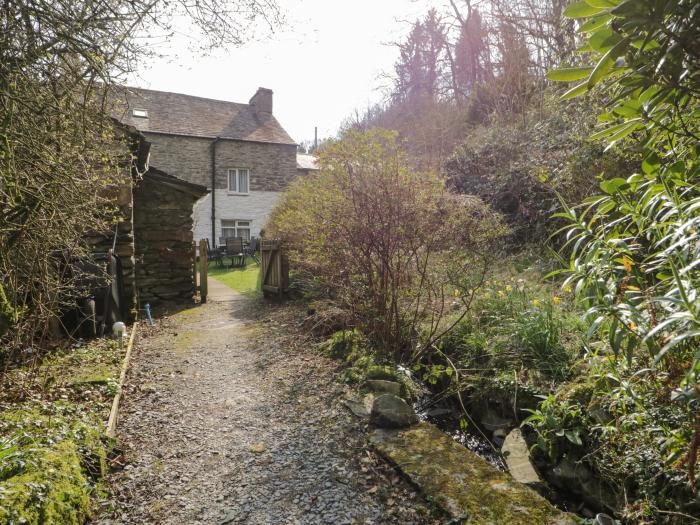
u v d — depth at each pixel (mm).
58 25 2986
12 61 2889
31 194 2982
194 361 4598
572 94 980
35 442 2342
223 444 2889
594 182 4336
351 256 4152
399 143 4230
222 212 17578
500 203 6422
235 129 18297
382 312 4078
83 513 2094
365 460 2588
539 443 2438
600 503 2109
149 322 6414
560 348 3070
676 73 878
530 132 6852
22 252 3330
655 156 1279
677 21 813
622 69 941
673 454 1568
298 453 2738
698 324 938
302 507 2215
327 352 4520
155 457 2736
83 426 2672
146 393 3721
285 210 8109
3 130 2695
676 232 1078
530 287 4164
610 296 1431
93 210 3992
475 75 12055
